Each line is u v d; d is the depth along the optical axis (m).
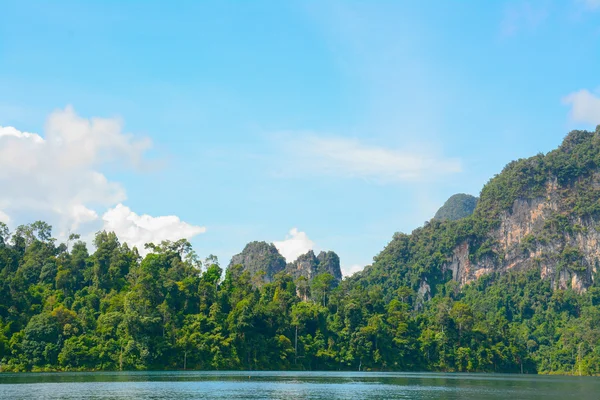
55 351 176.12
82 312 196.12
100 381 126.88
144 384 120.31
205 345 194.75
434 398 100.25
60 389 105.19
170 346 189.38
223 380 137.12
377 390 115.62
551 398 104.31
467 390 120.62
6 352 173.25
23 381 125.31
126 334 187.12
